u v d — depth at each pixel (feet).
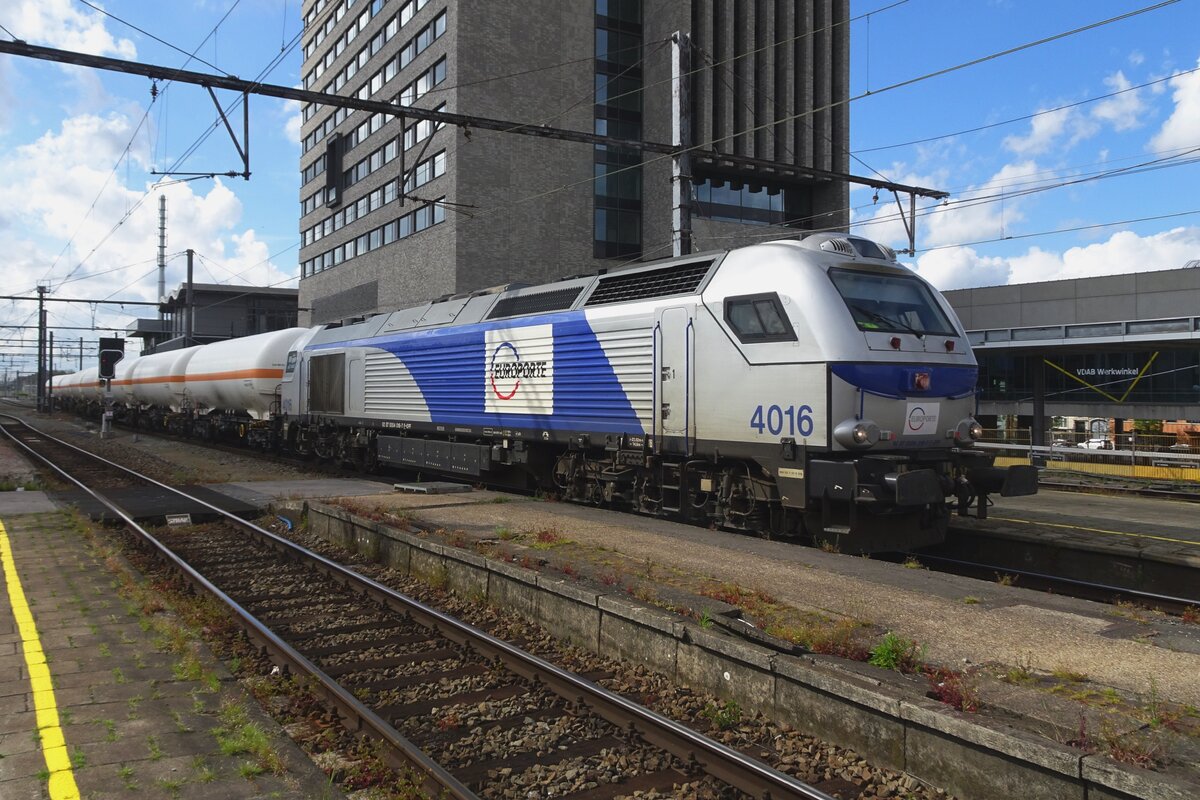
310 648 22.85
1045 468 66.85
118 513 43.65
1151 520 38.78
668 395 36.37
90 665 19.60
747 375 32.78
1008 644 17.80
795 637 18.21
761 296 32.53
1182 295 90.89
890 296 33.27
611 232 134.31
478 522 35.70
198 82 44.68
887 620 19.72
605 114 134.41
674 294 36.70
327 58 180.24
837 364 29.99
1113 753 12.21
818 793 13.23
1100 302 96.94
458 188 121.49
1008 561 34.76
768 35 132.46
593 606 21.68
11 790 13.38
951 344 33.17
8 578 28.48
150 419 131.44
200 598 27.20
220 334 226.58
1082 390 99.66
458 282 121.29
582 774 15.25
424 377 54.95
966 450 33.37
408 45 139.54
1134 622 19.56
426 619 24.86
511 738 16.94
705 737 15.39
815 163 137.28
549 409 43.37
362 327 65.51
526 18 127.34
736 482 34.37
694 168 127.85
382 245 150.20
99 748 15.02
